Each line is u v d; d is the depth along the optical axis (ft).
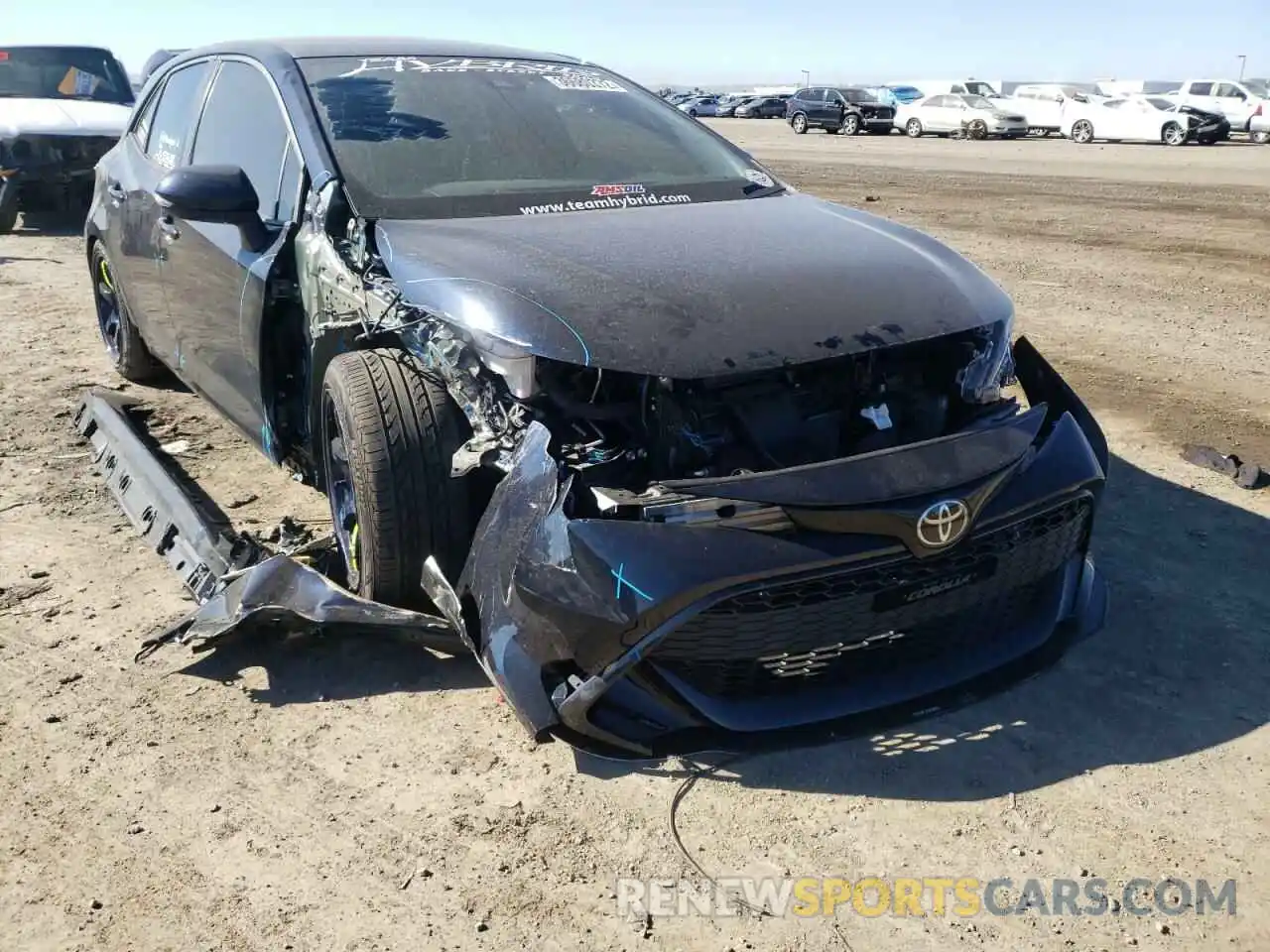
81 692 10.46
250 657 11.03
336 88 12.91
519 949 7.59
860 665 9.12
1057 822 8.73
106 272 19.24
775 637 8.52
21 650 11.17
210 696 10.41
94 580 12.56
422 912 7.91
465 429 10.12
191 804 8.98
